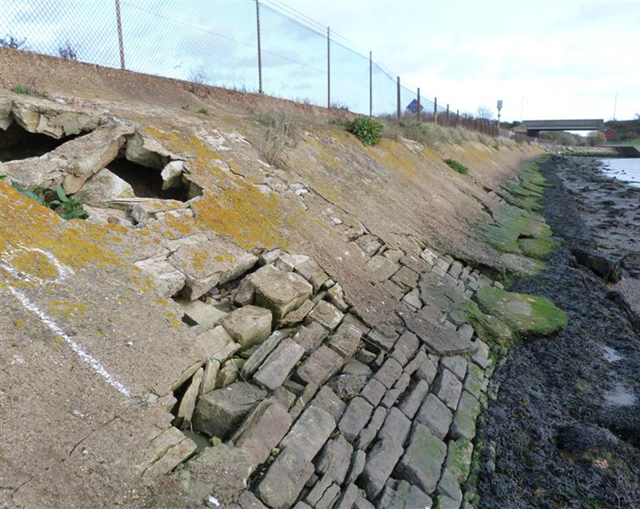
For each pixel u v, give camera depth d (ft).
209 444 11.05
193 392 11.63
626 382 19.66
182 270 14.33
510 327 23.03
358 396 14.47
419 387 16.31
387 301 20.48
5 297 10.09
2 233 11.32
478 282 28.81
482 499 13.17
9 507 7.25
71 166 16.79
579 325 24.85
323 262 19.72
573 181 103.81
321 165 30.89
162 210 16.51
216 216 17.88
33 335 9.80
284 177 25.07
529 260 35.04
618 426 16.63
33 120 18.48
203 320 13.92
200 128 23.88
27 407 8.64
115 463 8.85
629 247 43.70
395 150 46.09
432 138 63.57
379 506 11.57
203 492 9.43
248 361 13.30
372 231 26.58
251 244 17.79
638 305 29.94
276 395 12.78
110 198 16.94
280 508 10.17
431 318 21.21
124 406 9.82
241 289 15.66
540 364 20.95
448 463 13.80
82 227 13.35
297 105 47.70
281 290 15.72
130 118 20.88
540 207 61.87
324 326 16.74
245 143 25.76
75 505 7.91
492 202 53.62
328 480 11.36
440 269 27.66
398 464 12.93
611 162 176.45
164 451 9.66
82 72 27.61
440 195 43.32
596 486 13.85
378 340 17.44
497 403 17.48
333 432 12.84
